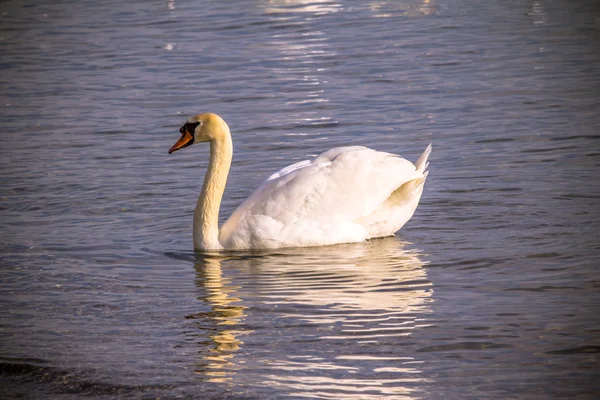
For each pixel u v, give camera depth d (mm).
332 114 22953
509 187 16594
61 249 14188
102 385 9625
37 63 31500
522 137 20109
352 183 14344
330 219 14227
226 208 16312
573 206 15352
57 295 12242
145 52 32312
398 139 20484
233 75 28078
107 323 11258
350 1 41906
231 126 22219
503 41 31875
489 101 23672
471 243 13867
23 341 10781
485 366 9750
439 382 9438
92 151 20438
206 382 9609
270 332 10789
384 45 31797
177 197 16812
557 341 10273
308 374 9688
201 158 19562
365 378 9562
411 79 26578
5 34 37375
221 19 38125
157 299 12008
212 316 11344
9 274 13094
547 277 12266
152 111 24203
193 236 14352
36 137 21953
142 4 43406
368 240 14438
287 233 14109
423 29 34625
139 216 15812
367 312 11289
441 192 16516
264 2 41969
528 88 24922
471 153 19078
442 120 21969
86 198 16844
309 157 19359
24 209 16297
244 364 9984
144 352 10383
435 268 12859
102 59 31531
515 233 14195
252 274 12930
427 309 11320
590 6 38562
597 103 22891
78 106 25156
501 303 11422
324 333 10703
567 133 20203
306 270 13000
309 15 38375
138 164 19203
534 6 39156
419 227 14797
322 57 30156
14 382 9805
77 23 39156
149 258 13805
